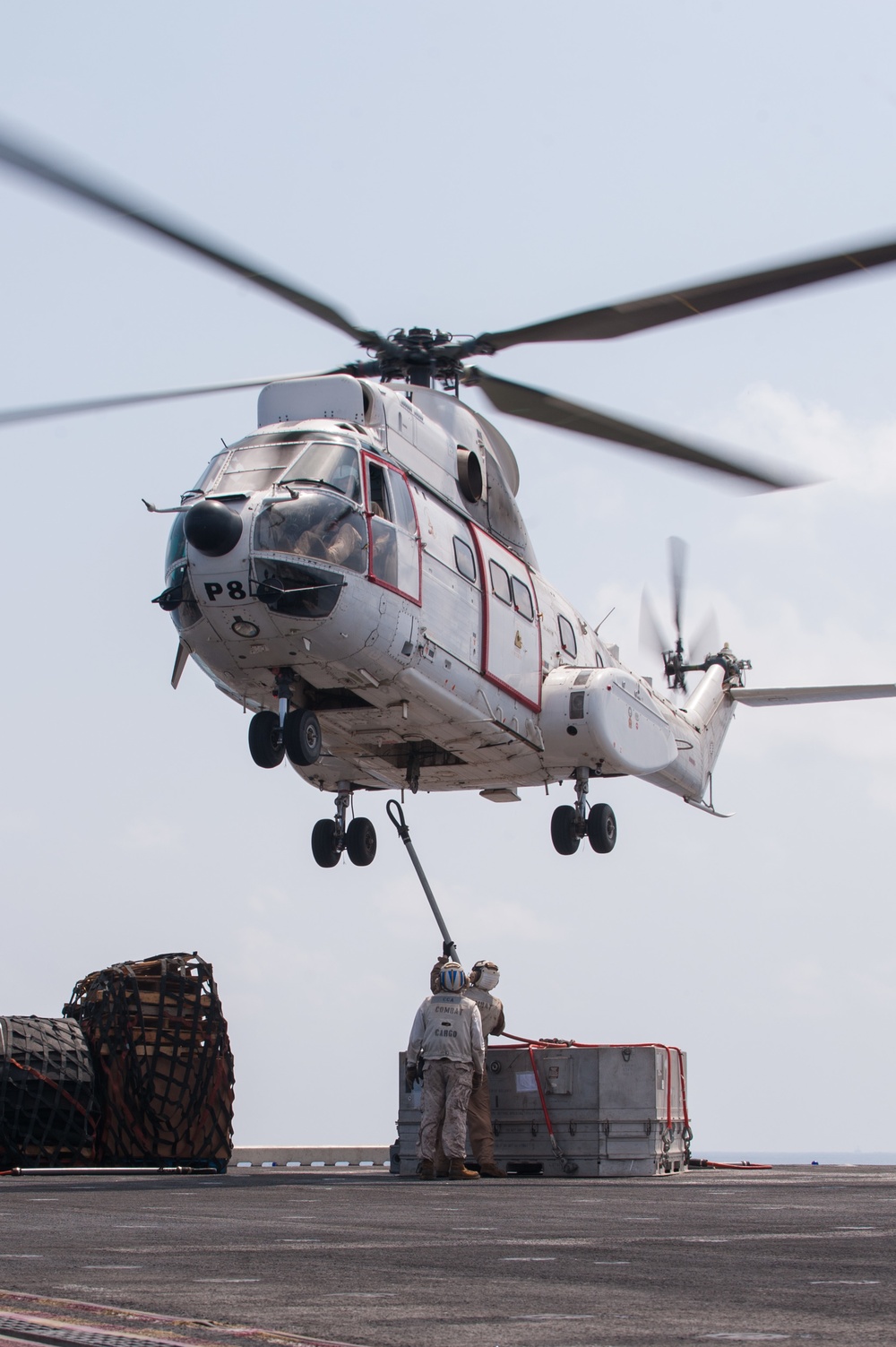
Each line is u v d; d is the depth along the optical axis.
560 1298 4.82
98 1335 3.99
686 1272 5.50
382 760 22.50
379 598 17.62
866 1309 4.56
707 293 15.70
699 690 29.22
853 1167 18.36
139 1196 10.51
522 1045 15.59
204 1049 16.38
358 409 18.62
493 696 20.69
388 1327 4.21
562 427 19.39
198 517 16.39
